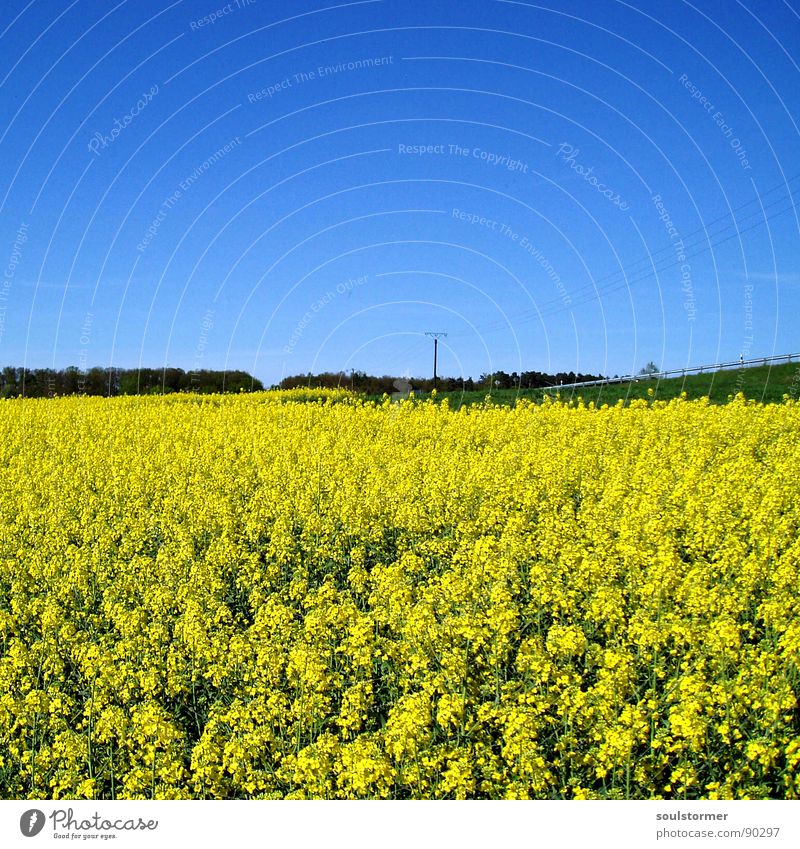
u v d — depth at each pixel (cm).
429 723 771
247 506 1580
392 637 990
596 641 975
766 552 1105
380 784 696
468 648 891
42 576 1240
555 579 1028
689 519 1314
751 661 805
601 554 1131
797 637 772
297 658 819
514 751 708
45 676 913
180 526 1435
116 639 1035
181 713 877
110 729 783
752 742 698
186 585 1109
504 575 1074
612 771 721
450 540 1304
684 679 750
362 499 1495
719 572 1109
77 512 1614
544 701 790
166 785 739
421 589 1026
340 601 1079
